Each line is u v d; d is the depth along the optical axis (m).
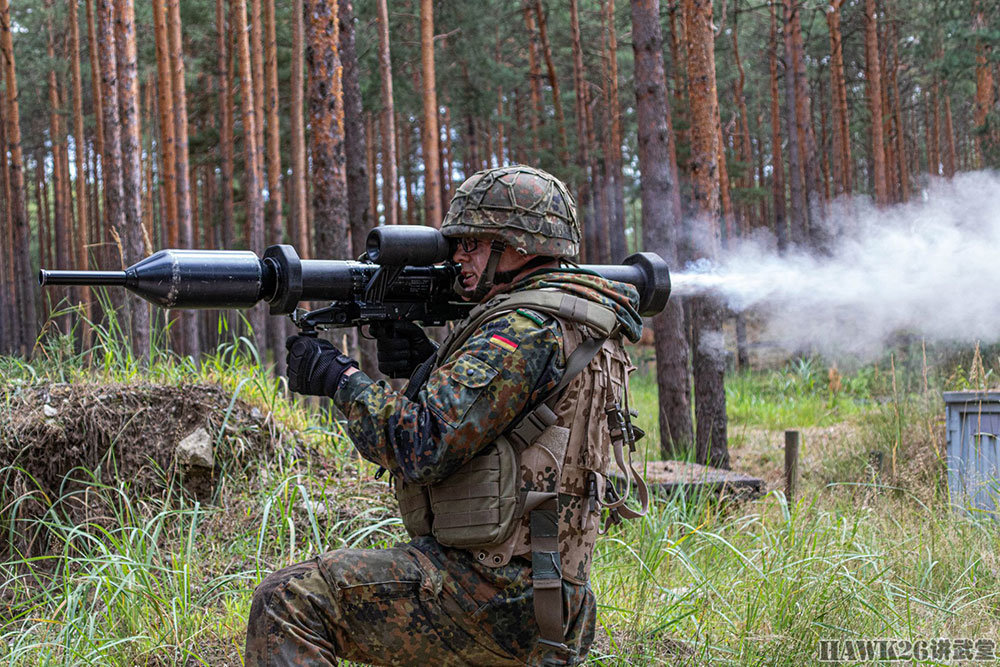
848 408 12.11
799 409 12.21
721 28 22.19
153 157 30.62
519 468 1.98
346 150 12.23
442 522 2.00
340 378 2.05
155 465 4.26
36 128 30.66
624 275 2.50
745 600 3.64
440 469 1.91
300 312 2.19
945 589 3.96
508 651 2.02
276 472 4.38
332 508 4.15
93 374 4.91
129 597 3.27
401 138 31.78
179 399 4.46
